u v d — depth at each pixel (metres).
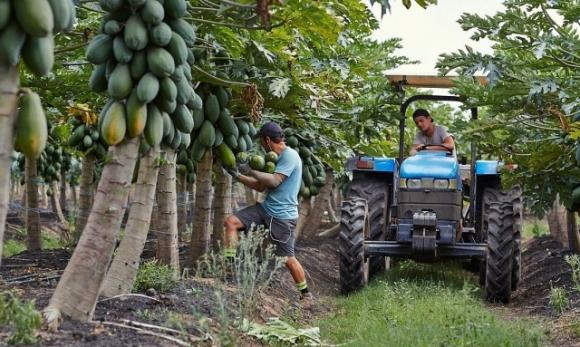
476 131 7.13
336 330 6.58
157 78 4.59
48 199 26.70
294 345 5.68
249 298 5.45
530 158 7.41
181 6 4.67
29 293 5.52
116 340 4.41
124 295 5.61
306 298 7.80
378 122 9.77
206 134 7.03
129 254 5.63
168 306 5.66
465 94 6.97
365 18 6.71
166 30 4.53
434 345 5.39
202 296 6.16
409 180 9.25
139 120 4.53
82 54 7.49
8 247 14.59
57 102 7.70
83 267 4.59
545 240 16.11
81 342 4.25
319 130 10.83
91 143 9.82
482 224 9.99
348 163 9.98
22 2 3.23
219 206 9.07
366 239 9.70
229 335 4.80
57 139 10.60
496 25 6.70
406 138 15.06
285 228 7.58
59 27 3.44
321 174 11.26
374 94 10.00
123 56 4.49
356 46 8.11
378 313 7.09
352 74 8.10
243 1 5.68
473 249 9.08
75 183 20.69
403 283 8.58
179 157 8.71
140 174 5.62
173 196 6.78
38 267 8.30
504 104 6.98
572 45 6.43
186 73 5.18
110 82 4.49
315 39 6.54
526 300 9.02
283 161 7.54
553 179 7.71
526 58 7.14
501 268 8.79
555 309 7.58
